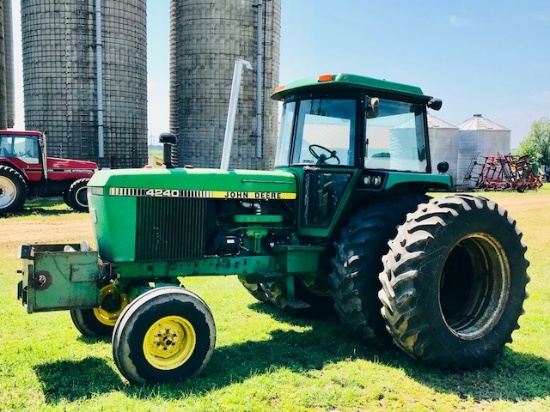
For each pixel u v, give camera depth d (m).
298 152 5.17
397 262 4.15
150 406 3.45
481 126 37.22
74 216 14.41
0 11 23.34
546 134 56.25
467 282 4.87
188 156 21.16
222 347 4.74
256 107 21.16
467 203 4.46
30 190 15.25
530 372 4.31
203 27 20.36
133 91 19.61
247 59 20.80
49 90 18.77
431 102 5.29
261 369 4.18
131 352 3.72
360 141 4.82
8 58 26.81
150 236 4.40
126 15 19.06
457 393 3.87
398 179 4.79
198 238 4.59
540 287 7.18
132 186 4.34
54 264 4.01
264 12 20.97
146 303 3.79
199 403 3.51
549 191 34.22
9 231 11.71
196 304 3.95
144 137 20.38
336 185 4.87
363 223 4.63
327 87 4.86
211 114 20.73
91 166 16.06
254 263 4.89
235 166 20.98
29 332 5.09
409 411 3.54
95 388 3.78
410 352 4.22
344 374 4.10
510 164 34.62
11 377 3.99
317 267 4.98
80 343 4.81
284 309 5.96
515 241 4.62
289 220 5.13
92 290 4.13
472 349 4.30
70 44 18.48
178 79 21.25
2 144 14.76
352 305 4.51
